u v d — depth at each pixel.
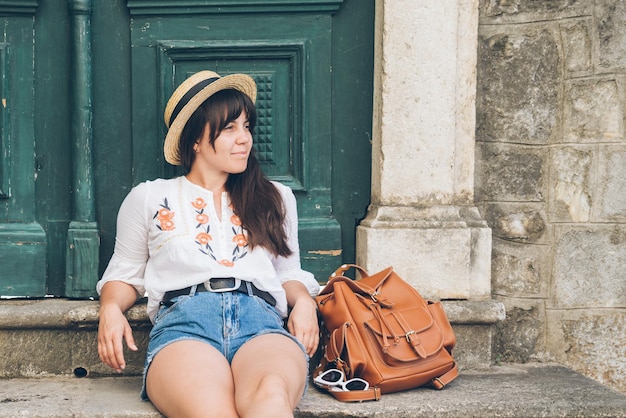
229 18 3.17
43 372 2.91
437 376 2.70
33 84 3.12
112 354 2.48
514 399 2.61
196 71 3.18
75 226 3.10
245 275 2.59
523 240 3.16
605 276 3.16
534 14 3.10
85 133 3.10
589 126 3.12
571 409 2.56
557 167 3.13
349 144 3.21
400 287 2.76
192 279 2.57
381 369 2.60
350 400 2.57
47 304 2.99
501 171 3.14
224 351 2.48
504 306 3.10
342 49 3.19
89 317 2.87
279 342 2.41
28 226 3.13
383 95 3.04
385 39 3.02
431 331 2.66
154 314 2.67
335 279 2.79
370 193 3.22
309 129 3.20
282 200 2.77
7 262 3.12
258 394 2.13
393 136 3.05
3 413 2.45
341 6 3.19
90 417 2.45
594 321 3.17
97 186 3.16
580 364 3.18
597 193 3.13
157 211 2.65
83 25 3.08
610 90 3.10
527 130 3.13
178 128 2.69
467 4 3.04
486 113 3.13
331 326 2.71
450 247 3.04
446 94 3.05
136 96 3.15
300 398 2.39
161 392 2.31
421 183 3.07
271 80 3.19
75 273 3.08
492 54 3.11
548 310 3.17
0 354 2.89
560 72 3.11
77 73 3.08
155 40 3.15
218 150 2.63
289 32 3.18
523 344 3.18
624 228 3.14
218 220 2.68
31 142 3.13
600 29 3.09
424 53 3.03
